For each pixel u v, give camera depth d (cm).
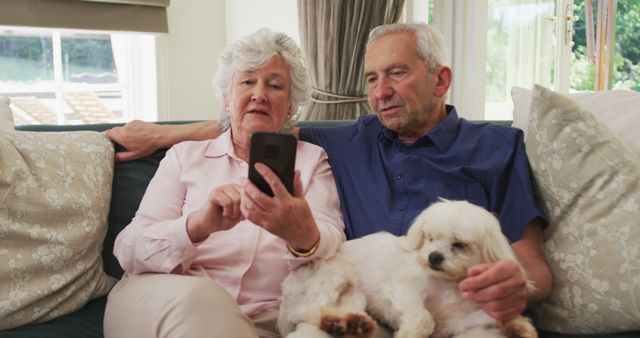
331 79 247
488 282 96
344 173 147
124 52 274
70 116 265
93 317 131
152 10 256
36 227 126
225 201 109
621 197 115
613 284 111
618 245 112
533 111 132
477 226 105
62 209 130
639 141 131
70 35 258
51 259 126
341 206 143
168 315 99
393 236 124
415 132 148
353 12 239
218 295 103
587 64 430
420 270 110
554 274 120
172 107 278
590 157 122
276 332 124
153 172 155
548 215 128
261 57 139
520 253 121
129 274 127
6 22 222
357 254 122
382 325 118
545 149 128
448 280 108
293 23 268
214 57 290
